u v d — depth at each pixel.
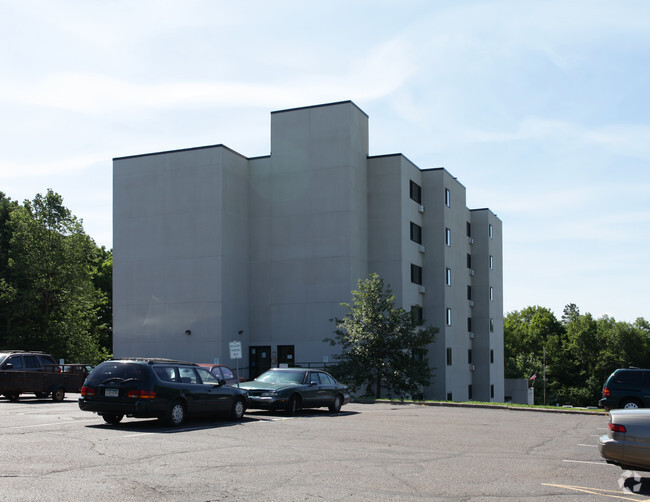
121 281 43.62
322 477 9.77
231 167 42.75
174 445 12.75
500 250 66.06
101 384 15.86
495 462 11.86
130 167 44.28
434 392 47.06
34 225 49.12
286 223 43.03
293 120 43.50
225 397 18.03
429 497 8.62
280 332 42.41
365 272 43.72
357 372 34.22
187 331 41.41
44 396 27.25
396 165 44.31
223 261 41.28
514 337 109.75
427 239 48.62
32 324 48.78
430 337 35.78
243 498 8.25
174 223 42.66
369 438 14.95
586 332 103.06
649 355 101.31
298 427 16.98
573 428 18.95
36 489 8.42
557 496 8.91
